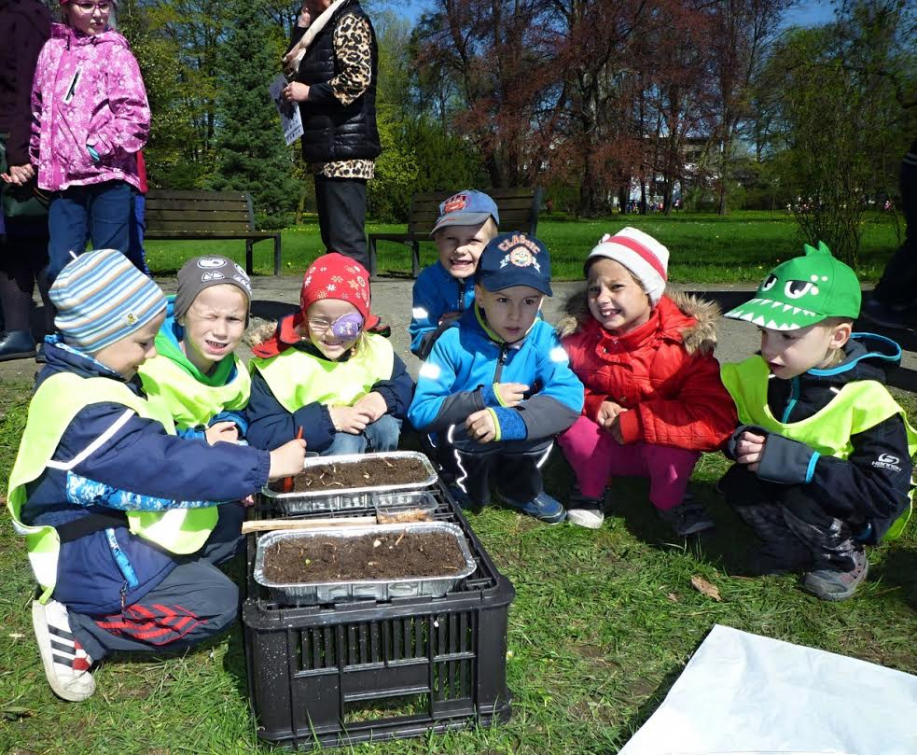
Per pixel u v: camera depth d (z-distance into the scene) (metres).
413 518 2.21
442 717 1.84
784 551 2.55
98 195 4.18
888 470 2.31
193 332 2.47
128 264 1.96
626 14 28.83
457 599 1.79
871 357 2.48
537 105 30.80
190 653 2.16
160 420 2.06
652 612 2.34
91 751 1.79
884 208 9.67
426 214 8.70
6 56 4.44
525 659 2.11
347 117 4.43
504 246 2.72
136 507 1.91
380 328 3.80
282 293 7.40
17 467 1.86
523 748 1.79
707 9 29.83
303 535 2.04
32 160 4.21
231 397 2.71
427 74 33.50
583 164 30.73
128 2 23.58
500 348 2.93
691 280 9.04
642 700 1.97
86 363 1.92
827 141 9.36
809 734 1.76
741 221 30.45
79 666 1.96
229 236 8.45
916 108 9.00
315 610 1.72
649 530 2.92
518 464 2.91
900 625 2.29
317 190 4.64
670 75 29.28
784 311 2.28
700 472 3.44
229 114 26.86
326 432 2.76
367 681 1.79
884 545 2.76
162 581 1.99
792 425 2.46
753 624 2.29
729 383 2.67
